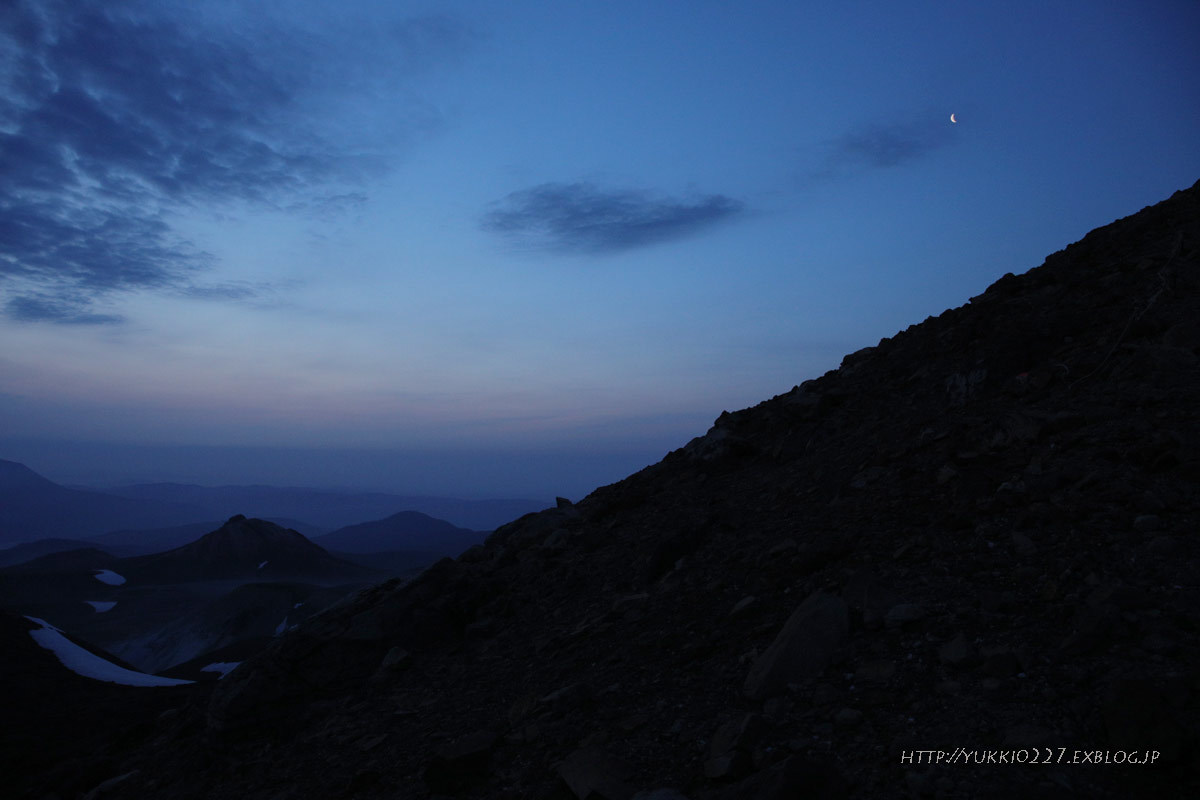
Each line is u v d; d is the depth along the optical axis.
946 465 10.85
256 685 12.38
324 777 9.34
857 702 6.13
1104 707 4.85
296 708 12.21
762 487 15.03
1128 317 13.11
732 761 5.72
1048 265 19.83
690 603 10.38
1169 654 5.32
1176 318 12.03
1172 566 6.48
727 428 20.06
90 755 15.73
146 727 15.96
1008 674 5.76
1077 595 6.52
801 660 7.04
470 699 10.41
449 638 13.69
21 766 16.11
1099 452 9.09
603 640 10.55
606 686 8.73
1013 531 8.12
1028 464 9.77
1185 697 4.77
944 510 9.53
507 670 11.16
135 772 12.87
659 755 6.54
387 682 12.34
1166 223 17.72
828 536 10.16
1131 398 10.25
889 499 10.70
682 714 7.21
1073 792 4.32
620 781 6.18
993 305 17.61
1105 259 17.47
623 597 11.77
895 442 13.34
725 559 11.52
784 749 5.77
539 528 18.45
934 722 5.48
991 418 11.95
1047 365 12.89
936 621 6.92
